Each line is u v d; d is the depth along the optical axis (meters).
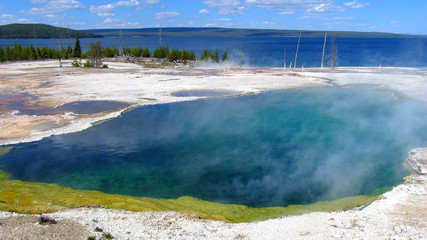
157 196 19.12
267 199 18.75
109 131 30.53
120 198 18.23
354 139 29.02
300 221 15.34
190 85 52.03
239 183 20.89
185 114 36.56
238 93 47.16
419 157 24.17
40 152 25.42
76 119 33.56
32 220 14.76
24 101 40.66
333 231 14.08
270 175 22.09
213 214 16.72
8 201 17.36
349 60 112.31
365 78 60.09
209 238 13.71
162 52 104.75
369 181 20.92
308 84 54.31
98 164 23.62
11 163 23.33
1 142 26.95
